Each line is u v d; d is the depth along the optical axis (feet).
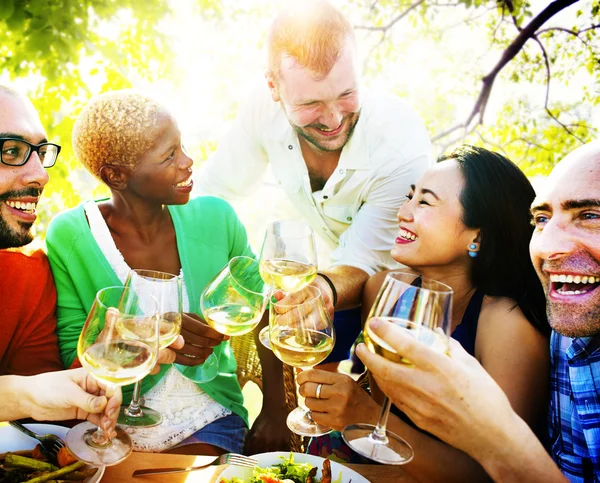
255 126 8.87
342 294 6.79
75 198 12.92
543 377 4.99
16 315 5.43
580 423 4.17
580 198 3.67
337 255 8.39
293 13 6.73
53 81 12.08
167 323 4.33
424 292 3.46
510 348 4.98
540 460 3.36
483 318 5.29
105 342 3.59
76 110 12.66
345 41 6.81
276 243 5.05
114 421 3.87
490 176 5.25
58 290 5.87
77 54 12.16
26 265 5.58
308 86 6.80
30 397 3.90
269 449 6.03
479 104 14.98
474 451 3.47
